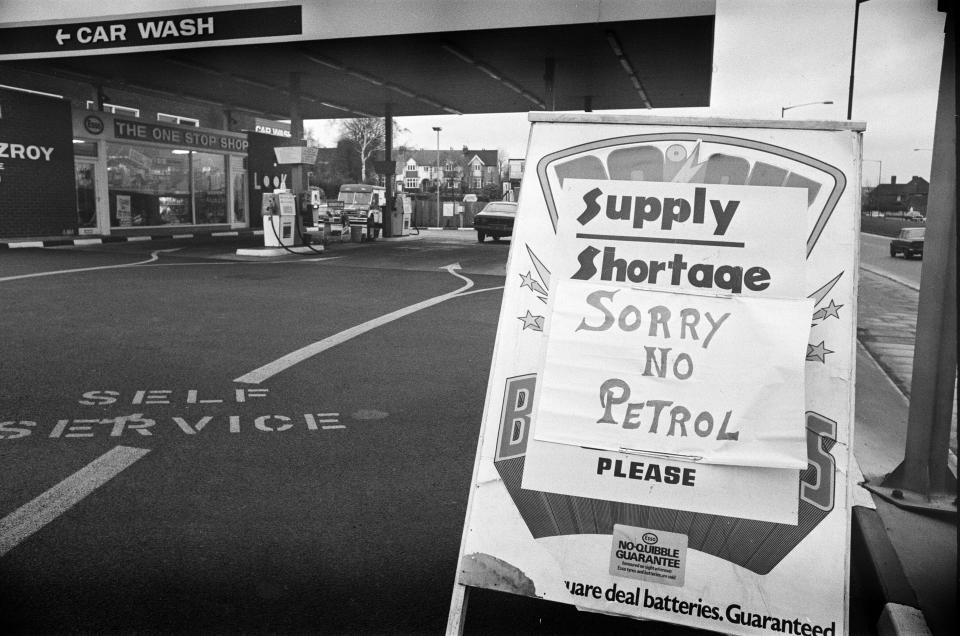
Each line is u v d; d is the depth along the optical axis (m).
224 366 6.69
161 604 2.97
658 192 2.57
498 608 3.02
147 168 24.83
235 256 17.72
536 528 2.52
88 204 22.61
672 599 2.44
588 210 2.61
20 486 4.06
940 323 3.55
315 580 3.19
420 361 7.12
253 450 4.70
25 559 3.29
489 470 2.57
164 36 16.61
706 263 2.53
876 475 3.87
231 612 2.93
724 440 2.42
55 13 17.12
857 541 3.34
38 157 20.06
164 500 3.93
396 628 2.86
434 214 47.88
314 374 6.53
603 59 18.06
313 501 3.98
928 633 2.68
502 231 26.61
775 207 2.51
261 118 32.47
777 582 2.38
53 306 9.45
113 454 4.55
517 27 14.52
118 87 23.61
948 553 3.20
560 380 2.54
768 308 2.45
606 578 2.47
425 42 16.39
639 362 2.49
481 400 5.91
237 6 16.06
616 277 2.58
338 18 15.51
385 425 5.25
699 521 2.43
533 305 2.62
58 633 2.76
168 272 13.68
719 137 2.59
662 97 23.69
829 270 2.47
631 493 2.47
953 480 3.62
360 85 22.05
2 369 6.36
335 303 10.47
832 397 2.43
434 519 3.80
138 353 7.07
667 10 13.56
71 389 5.84
